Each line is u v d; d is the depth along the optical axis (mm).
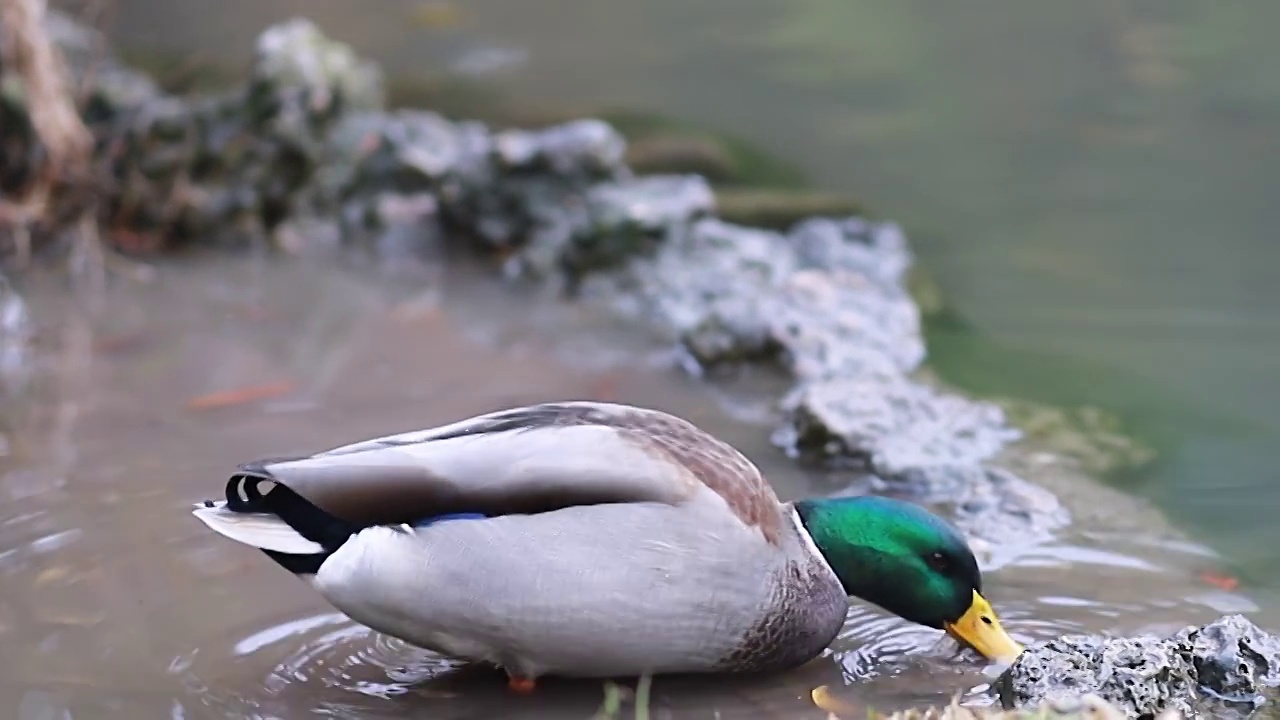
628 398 9391
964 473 8258
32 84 11391
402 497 5879
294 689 6227
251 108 12055
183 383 9367
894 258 11477
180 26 15781
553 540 5801
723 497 6008
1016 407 9102
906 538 6492
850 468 8477
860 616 6965
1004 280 11133
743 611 6020
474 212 11836
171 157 11883
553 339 10328
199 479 8039
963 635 6535
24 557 7207
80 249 11383
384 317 10633
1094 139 13789
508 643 5957
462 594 5828
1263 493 8062
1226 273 11133
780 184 12820
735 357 9875
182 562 7227
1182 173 13031
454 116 13789
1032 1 17766
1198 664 6031
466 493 5863
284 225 11992
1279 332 10195
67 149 11477
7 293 10367
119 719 5953
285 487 6109
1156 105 14484
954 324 10461
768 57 15969
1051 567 7312
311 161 12078
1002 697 6043
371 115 12531
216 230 11875
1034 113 14430
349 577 5891
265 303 10805
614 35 16500
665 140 13297
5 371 9500
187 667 6352
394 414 8977
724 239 11422
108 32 15047
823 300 10453
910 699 6168
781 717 6051
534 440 5969
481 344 10203
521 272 11500
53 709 6008
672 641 5980
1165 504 7965
